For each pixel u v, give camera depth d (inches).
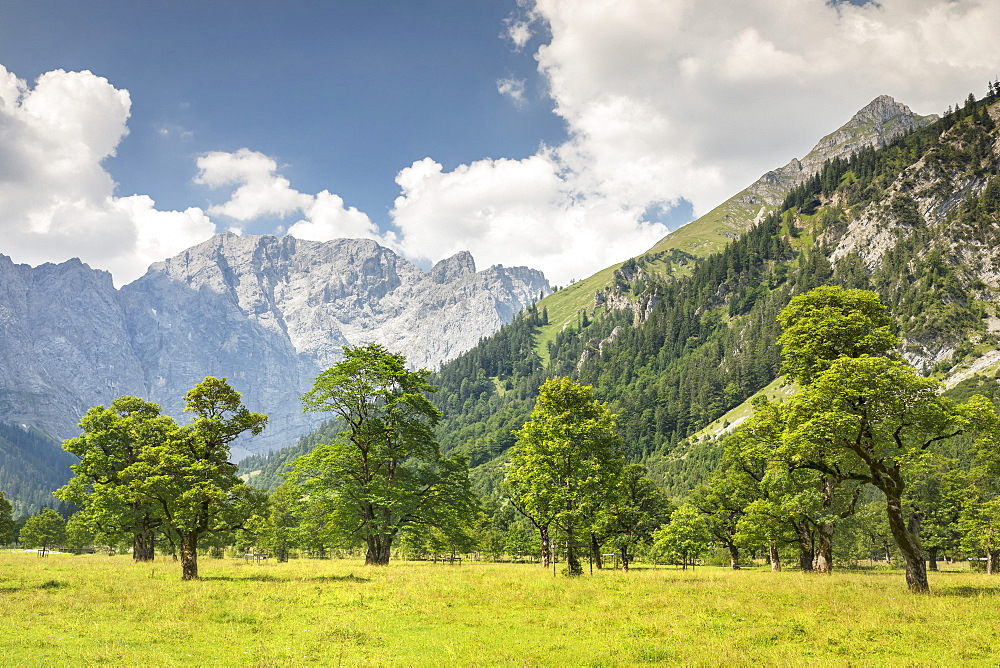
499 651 670.5
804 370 1258.0
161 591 1098.1
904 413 1008.9
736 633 738.8
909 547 1031.6
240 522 1453.0
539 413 1572.3
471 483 1891.0
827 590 1030.4
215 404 1498.5
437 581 1219.2
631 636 739.4
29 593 1065.5
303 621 844.6
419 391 1840.6
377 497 1610.5
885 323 1238.3
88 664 605.6
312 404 1761.8
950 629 730.8
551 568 1999.3
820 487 1376.7
